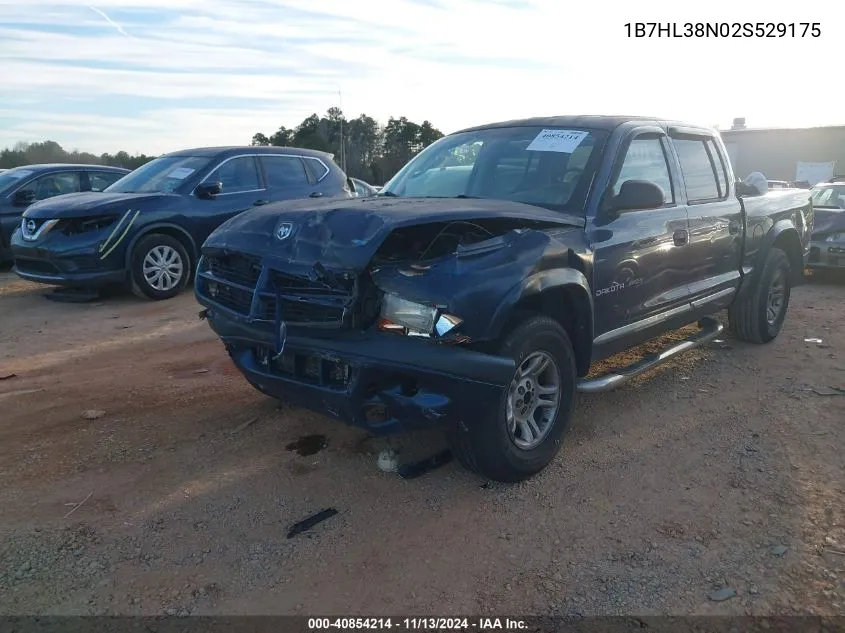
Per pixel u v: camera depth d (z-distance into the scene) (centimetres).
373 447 419
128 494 362
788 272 675
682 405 498
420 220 325
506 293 331
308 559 310
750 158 3444
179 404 487
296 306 337
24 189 1080
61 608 277
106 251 794
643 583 296
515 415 366
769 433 449
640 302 455
